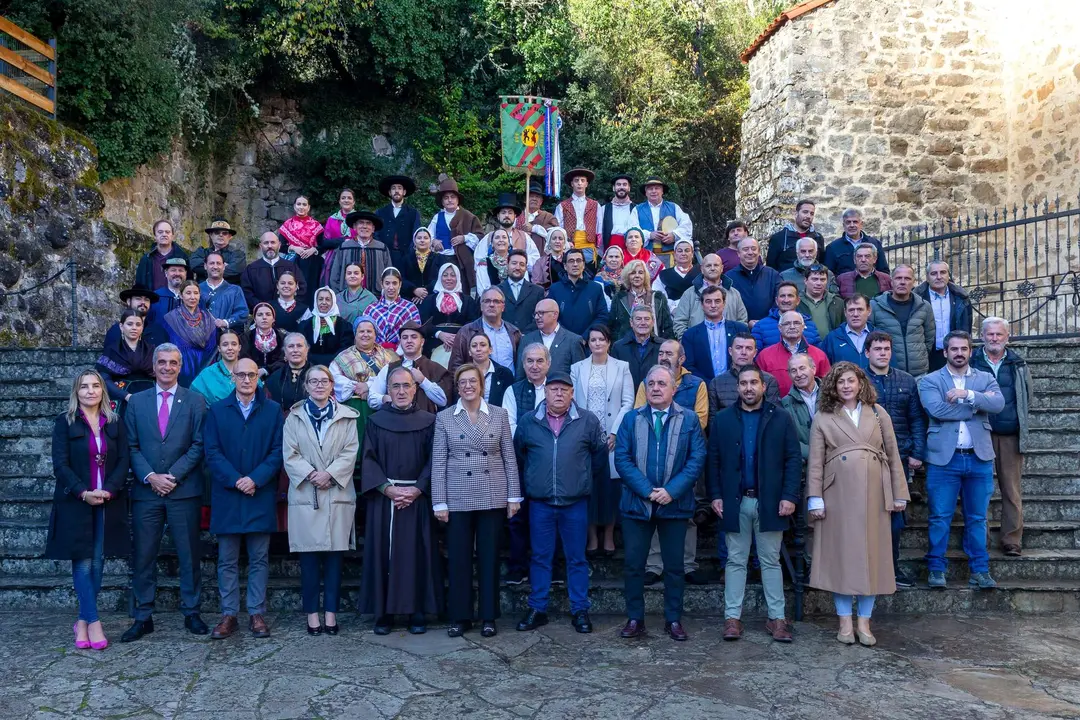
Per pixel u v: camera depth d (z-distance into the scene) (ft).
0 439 23.13
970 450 18.79
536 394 19.17
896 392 19.40
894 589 16.70
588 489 17.48
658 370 17.29
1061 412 24.36
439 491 17.25
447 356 22.21
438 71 51.80
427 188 52.65
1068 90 35.53
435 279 25.96
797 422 19.07
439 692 14.23
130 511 17.66
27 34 31.96
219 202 49.55
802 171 38.81
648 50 55.88
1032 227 37.01
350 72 49.06
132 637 16.75
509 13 53.72
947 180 39.22
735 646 16.58
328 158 49.55
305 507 17.07
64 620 18.01
